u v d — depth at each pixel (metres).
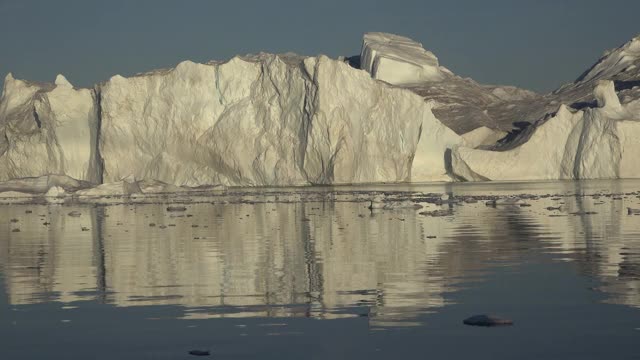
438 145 128.25
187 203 81.62
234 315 22.83
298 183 125.75
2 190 107.94
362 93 125.88
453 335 19.98
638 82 162.25
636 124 121.62
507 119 151.50
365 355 18.42
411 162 127.12
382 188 107.00
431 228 48.06
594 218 52.81
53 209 76.25
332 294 25.69
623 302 23.42
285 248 38.97
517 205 67.56
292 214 62.78
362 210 65.81
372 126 125.56
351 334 20.33
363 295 25.39
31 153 134.25
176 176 128.75
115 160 129.38
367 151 124.94
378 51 169.88
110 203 84.88
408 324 21.23
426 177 127.38
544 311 22.41
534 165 125.06
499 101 167.00
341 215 60.66
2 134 144.88
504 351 18.53
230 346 19.44
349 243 40.59
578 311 22.31
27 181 110.25
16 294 26.94
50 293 27.03
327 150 123.94
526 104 160.12
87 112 134.00
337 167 122.69
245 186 128.50
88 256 37.19
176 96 129.75
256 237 44.75
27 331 21.47
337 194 93.44
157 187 111.88
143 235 47.22
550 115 130.38
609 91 128.12
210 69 130.50
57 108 132.75
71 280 29.78
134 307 24.31
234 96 130.62
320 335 20.28
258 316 22.62
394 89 126.81
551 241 39.44
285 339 19.95
